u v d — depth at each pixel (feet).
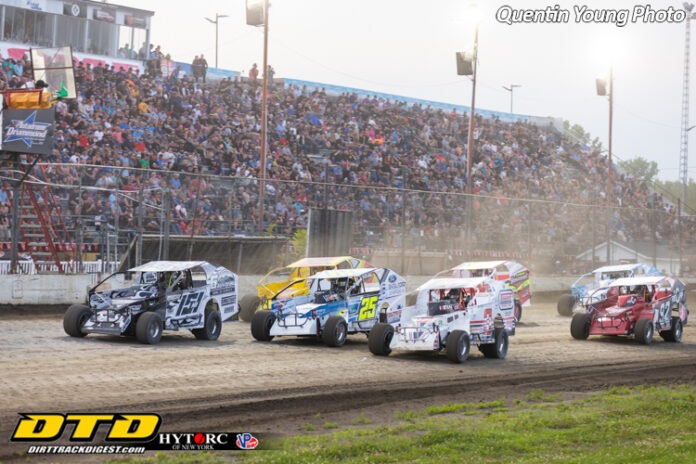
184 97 153.89
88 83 139.33
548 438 37.86
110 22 160.04
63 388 47.26
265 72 115.75
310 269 88.12
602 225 144.66
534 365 63.67
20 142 86.22
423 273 116.67
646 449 35.32
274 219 106.73
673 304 81.92
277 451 34.63
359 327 72.43
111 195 99.19
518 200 130.11
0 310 84.48
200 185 101.71
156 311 67.92
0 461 32.89
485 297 66.59
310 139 165.27
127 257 93.20
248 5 115.44
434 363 62.44
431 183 169.78
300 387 50.60
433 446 35.42
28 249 93.30
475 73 132.16
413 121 190.80
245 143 149.07
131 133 134.92
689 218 162.81
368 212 113.19
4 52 145.28
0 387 46.83
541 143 214.69
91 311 68.59
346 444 35.24
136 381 50.24
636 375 60.70
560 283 135.13
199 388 48.91
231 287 74.90
